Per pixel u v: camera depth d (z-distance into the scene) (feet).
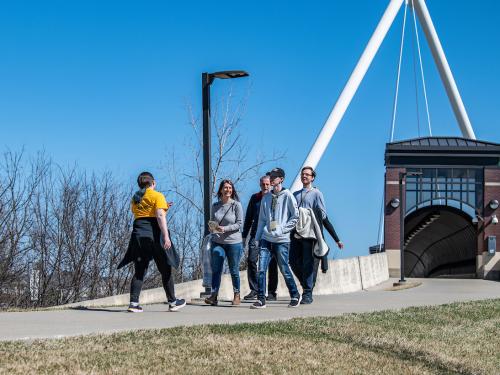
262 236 45.88
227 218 46.83
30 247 96.78
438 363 31.32
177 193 113.60
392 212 157.89
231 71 54.95
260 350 29.78
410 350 33.19
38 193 101.14
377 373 28.04
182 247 112.88
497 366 32.27
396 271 155.12
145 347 29.01
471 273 200.23
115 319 37.96
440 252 248.73
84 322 36.42
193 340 30.71
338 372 27.48
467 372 30.58
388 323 40.22
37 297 98.17
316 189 49.88
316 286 84.07
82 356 27.09
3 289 94.17
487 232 158.20
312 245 49.60
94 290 104.42
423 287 95.76
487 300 57.16
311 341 32.78
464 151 158.30
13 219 94.99
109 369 25.39
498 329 41.24
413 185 159.33
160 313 41.60
